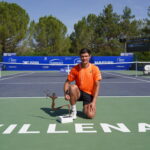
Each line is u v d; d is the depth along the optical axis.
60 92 8.09
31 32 41.31
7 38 37.44
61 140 3.16
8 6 38.59
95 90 4.32
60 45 44.66
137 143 3.04
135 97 6.84
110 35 48.84
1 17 37.25
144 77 15.24
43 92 8.07
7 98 6.77
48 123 4.01
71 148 2.87
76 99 4.21
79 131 3.55
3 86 10.16
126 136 3.32
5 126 3.85
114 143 3.04
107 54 33.12
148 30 39.62
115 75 17.50
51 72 22.64
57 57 25.98
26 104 5.81
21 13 39.41
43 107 5.42
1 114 4.73
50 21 44.91
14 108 5.33
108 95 7.24
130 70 25.91
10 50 39.41
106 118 4.34
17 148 2.89
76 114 4.67
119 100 6.33
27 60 25.88
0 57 25.78
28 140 3.17
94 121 4.12
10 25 37.06
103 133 3.46
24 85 10.59
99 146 2.94
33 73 20.98
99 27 48.66
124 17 50.47
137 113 4.76
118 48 46.28
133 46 23.17
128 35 49.19
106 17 48.81
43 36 43.62
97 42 46.06
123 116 4.50
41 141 3.13
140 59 27.39
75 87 4.16
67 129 3.65
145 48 21.73
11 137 3.30
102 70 25.81
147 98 6.65
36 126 3.84
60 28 45.34
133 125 3.88
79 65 4.48
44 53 32.00
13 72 22.61
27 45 41.91
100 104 5.75
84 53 4.27
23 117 4.46
